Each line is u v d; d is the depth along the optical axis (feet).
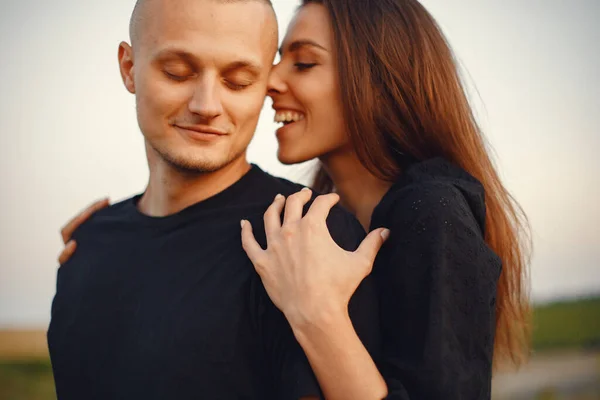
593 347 36.04
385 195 6.07
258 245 4.77
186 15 4.75
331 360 4.37
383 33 6.31
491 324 5.05
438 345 4.67
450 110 6.49
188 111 4.87
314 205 4.89
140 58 5.02
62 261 5.93
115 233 5.70
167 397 4.62
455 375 4.67
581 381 27.76
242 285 4.79
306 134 6.41
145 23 4.94
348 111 6.19
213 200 5.31
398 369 4.69
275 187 5.57
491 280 5.12
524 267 7.48
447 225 5.03
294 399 4.32
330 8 6.37
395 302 4.98
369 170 6.37
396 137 6.35
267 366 4.75
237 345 4.67
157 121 4.97
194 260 5.04
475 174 6.59
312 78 6.30
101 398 5.01
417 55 6.39
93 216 6.24
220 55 4.77
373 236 5.02
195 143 4.94
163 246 5.22
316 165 8.64
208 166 4.98
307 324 4.38
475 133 6.83
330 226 5.00
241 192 5.39
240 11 4.85
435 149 6.48
